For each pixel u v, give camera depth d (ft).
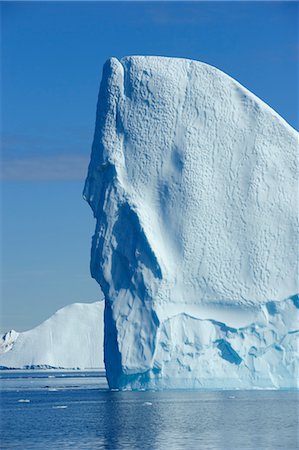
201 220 352.69
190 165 356.59
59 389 461.37
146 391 361.10
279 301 349.00
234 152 361.51
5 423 266.77
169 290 341.21
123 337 334.85
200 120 362.53
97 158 359.46
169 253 348.18
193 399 326.24
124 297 339.77
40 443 222.69
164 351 335.67
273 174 360.89
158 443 220.02
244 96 368.07
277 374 345.92
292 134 365.61
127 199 348.38
